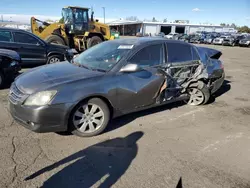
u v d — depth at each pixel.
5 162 2.54
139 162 2.67
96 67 3.56
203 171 2.55
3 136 3.11
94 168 2.52
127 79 3.43
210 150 3.01
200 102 4.71
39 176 2.34
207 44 32.09
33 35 8.03
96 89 3.09
